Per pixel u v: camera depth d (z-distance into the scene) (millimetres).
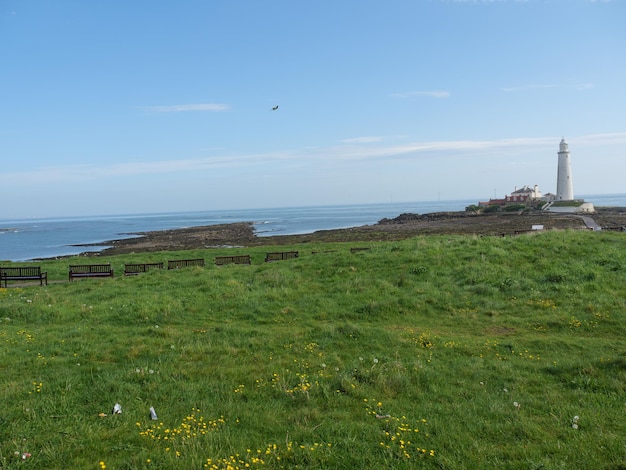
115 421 7309
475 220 91250
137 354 10656
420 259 18938
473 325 12977
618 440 6602
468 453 6430
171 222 173125
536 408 7852
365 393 8477
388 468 6090
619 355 10031
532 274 16500
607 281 15391
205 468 5934
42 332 12602
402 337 11750
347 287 16500
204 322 13844
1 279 22438
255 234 81375
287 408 7973
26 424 7078
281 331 12625
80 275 23859
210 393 8539
